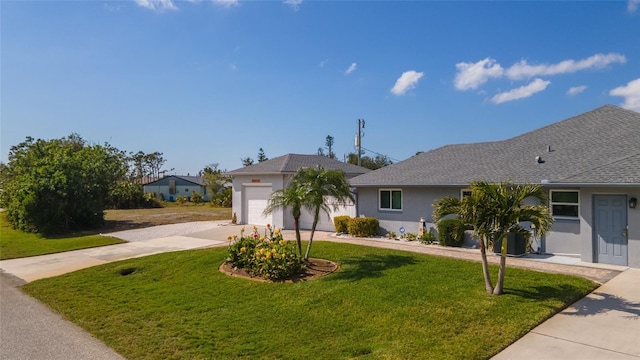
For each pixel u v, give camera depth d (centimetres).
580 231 1178
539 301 754
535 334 618
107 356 587
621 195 1097
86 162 2467
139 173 7506
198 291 905
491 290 809
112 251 1555
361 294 819
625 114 1547
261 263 989
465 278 927
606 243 1120
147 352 594
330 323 680
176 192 6047
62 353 600
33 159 2633
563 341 590
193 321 716
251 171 2278
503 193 782
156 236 1944
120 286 997
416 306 739
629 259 1073
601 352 553
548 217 747
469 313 698
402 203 1705
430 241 1532
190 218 2895
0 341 652
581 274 988
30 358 584
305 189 1080
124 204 4175
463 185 1457
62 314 797
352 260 1155
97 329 702
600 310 722
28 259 1462
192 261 1213
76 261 1381
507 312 698
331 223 2027
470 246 1440
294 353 570
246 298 836
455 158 1842
